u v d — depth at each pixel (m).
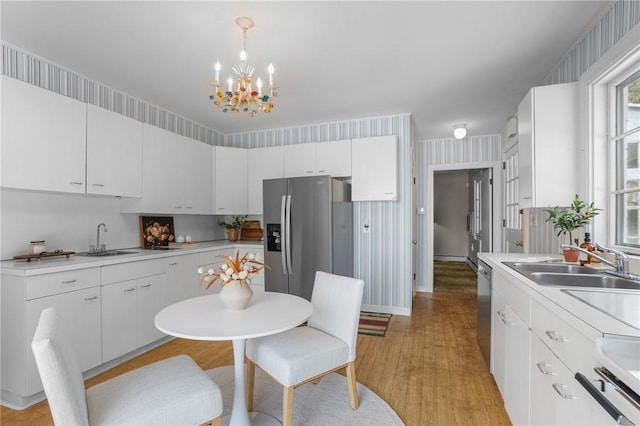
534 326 1.47
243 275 1.71
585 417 1.00
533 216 3.11
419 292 5.06
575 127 2.15
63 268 2.17
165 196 3.36
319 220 3.43
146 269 2.82
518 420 1.68
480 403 2.04
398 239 3.91
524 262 2.12
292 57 2.50
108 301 2.48
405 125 3.88
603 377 0.83
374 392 2.18
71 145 2.47
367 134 4.03
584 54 2.16
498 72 2.76
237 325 1.52
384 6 1.89
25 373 1.99
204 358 2.73
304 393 2.17
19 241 2.39
